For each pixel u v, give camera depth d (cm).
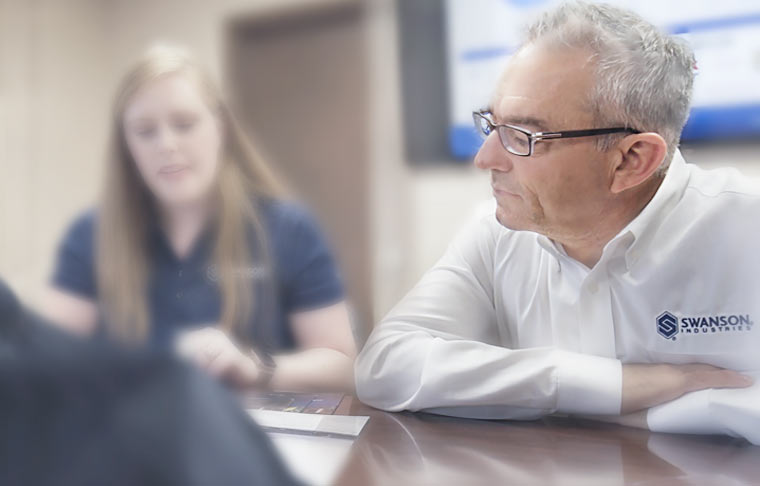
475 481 50
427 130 171
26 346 21
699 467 54
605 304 78
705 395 64
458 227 109
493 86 75
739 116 155
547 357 71
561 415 71
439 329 82
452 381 70
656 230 75
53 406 20
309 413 62
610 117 66
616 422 68
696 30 157
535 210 72
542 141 67
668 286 75
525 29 72
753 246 72
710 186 78
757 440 60
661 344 76
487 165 72
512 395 69
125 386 21
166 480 20
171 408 21
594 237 76
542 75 65
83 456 20
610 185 70
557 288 83
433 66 170
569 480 51
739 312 73
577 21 67
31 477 20
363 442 59
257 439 25
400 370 74
